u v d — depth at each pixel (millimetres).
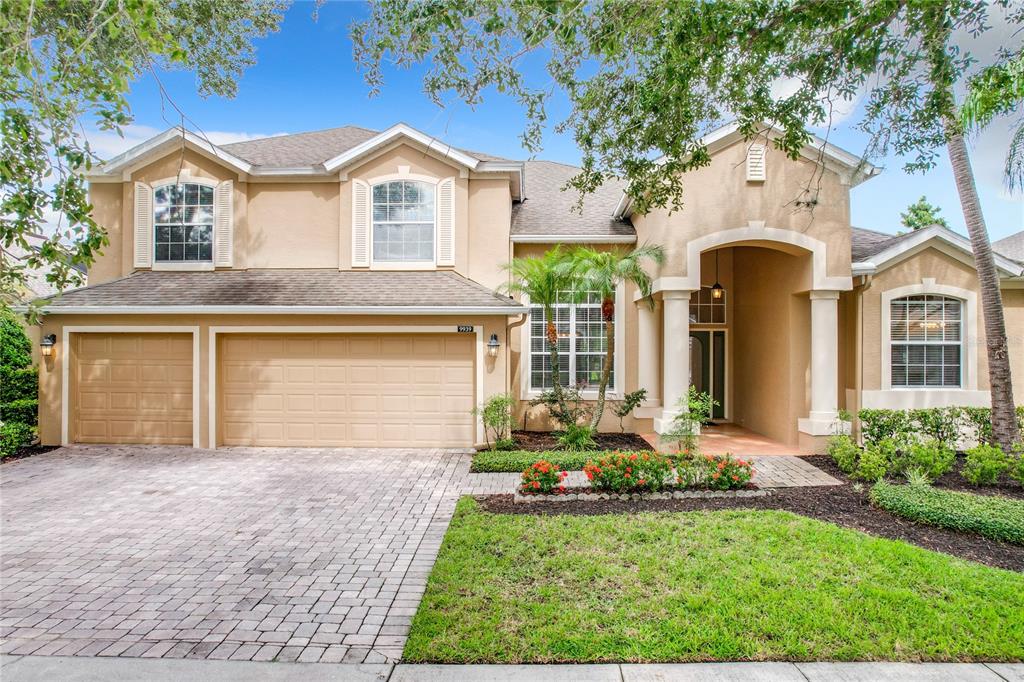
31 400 12133
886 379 11734
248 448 11789
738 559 5629
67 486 8875
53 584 5336
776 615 4477
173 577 5488
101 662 3998
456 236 13094
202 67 8977
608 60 5434
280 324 11766
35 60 4484
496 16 5105
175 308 11430
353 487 8828
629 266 10703
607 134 6566
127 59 4848
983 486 8539
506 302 11703
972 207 9961
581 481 8938
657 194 7457
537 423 13484
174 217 13289
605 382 11852
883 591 4832
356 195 13125
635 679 3736
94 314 11695
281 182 13445
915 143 6105
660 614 4535
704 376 15461
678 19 4930
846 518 7066
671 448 10812
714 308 15398
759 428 13727
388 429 11930
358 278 12867
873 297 11766
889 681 3686
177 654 4113
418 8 4906
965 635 4172
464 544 6137
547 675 3793
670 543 6090
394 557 5996
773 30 5137
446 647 4102
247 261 13367
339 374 11938
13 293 5980
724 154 11438
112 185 13516
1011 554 5883
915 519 6855
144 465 10273
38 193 5023
